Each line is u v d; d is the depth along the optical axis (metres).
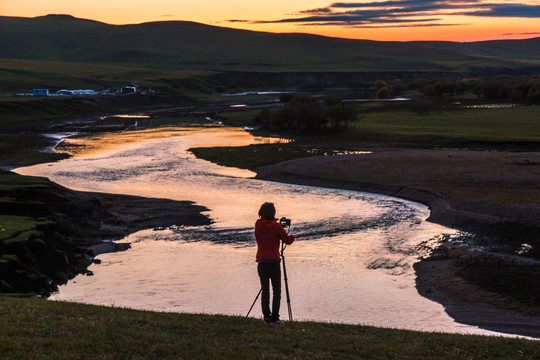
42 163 80.44
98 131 127.50
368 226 42.59
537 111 144.75
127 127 136.75
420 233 40.34
